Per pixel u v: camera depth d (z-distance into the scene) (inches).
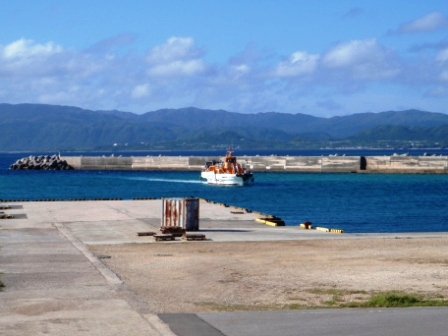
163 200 1503.4
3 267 973.8
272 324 647.8
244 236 1425.9
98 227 1568.7
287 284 870.4
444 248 1234.6
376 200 3526.1
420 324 647.1
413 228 2209.6
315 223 2369.6
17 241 1298.0
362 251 1191.6
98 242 1305.4
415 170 6437.0
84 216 1831.9
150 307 722.2
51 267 977.5
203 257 1112.2
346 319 668.7
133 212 1952.5
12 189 4584.2
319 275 940.6
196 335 605.6
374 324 647.1
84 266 989.8
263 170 6894.7
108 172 7190.0
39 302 733.3
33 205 2207.2
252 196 3836.1
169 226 1465.3
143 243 1296.8
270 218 1744.6
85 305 722.2
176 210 1504.7
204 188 4589.1
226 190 4370.1
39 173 7071.9
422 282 890.1
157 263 1042.7
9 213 1913.1
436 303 749.3
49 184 5167.3
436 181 5319.9
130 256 1118.4
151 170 7460.6
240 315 687.1
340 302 760.3
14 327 625.6
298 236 1433.3
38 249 1180.5
